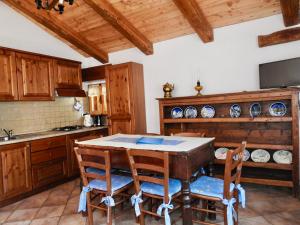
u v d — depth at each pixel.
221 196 2.03
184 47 4.14
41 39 4.37
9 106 3.84
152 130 4.57
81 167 2.46
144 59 4.58
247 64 3.60
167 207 2.04
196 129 3.94
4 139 3.41
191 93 4.10
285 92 2.98
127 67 4.34
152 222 2.54
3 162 3.19
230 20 3.61
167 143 2.45
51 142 3.86
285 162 3.17
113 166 2.54
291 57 3.28
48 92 4.12
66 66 4.49
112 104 4.55
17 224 2.67
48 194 3.58
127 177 2.58
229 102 3.48
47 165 3.79
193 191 2.14
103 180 2.50
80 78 4.82
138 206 2.20
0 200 3.13
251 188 3.38
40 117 4.34
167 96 4.02
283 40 3.25
